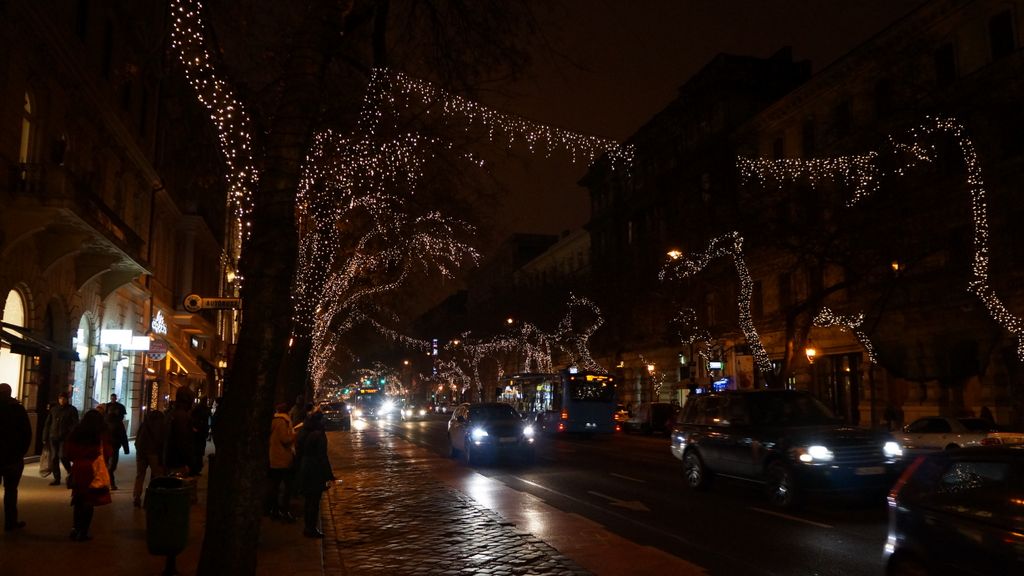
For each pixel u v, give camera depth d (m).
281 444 11.81
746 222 28.91
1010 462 5.52
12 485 10.34
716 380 38.62
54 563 8.45
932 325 29.94
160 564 8.41
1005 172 26.58
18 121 17.67
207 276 42.66
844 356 36.28
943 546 5.75
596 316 53.41
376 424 56.97
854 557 9.18
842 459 12.13
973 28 28.59
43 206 17.44
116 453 15.09
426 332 93.56
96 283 23.95
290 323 6.20
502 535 10.48
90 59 21.83
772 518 12.01
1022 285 25.77
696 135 48.28
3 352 18.73
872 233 26.52
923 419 23.17
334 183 19.22
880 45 31.89
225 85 14.27
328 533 10.88
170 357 35.62
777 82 46.03
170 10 10.94
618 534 10.75
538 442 33.38
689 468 15.68
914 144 26.69
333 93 15.91
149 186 29.50
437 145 18.41
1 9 16.41
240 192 18.28
